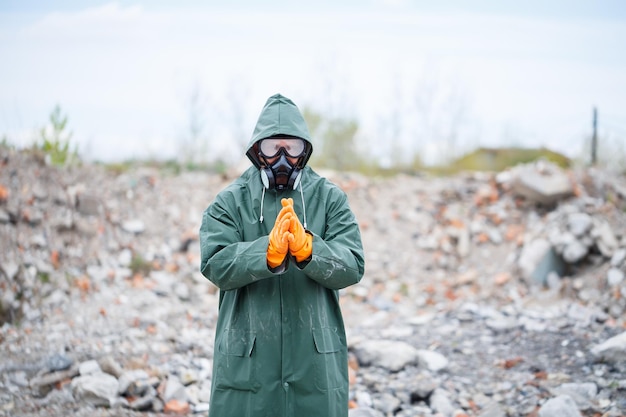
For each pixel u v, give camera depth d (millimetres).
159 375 5148
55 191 7777
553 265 7633
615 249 7555
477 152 11711
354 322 6984
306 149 3340
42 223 7238
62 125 8664
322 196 3350
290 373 3139
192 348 5820
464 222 8609
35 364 5176
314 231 3277
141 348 5645
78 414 4547
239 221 3285
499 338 6156
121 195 8375
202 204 8734
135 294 6891
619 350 5246
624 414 4484
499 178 9195
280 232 2961
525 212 8617
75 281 6832
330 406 3146
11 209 7109
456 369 5555
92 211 7781
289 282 3203
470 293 7535
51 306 6359
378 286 7715
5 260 6480
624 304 6621
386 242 8406
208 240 3191
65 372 5066
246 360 3166
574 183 8758
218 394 3205
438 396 5035
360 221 8734
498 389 5145
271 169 3256
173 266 7512
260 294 3197
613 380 4988
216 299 7172
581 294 7070
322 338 3182
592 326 6203
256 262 2990
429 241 8359
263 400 3115
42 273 6711
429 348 5996
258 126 3291
